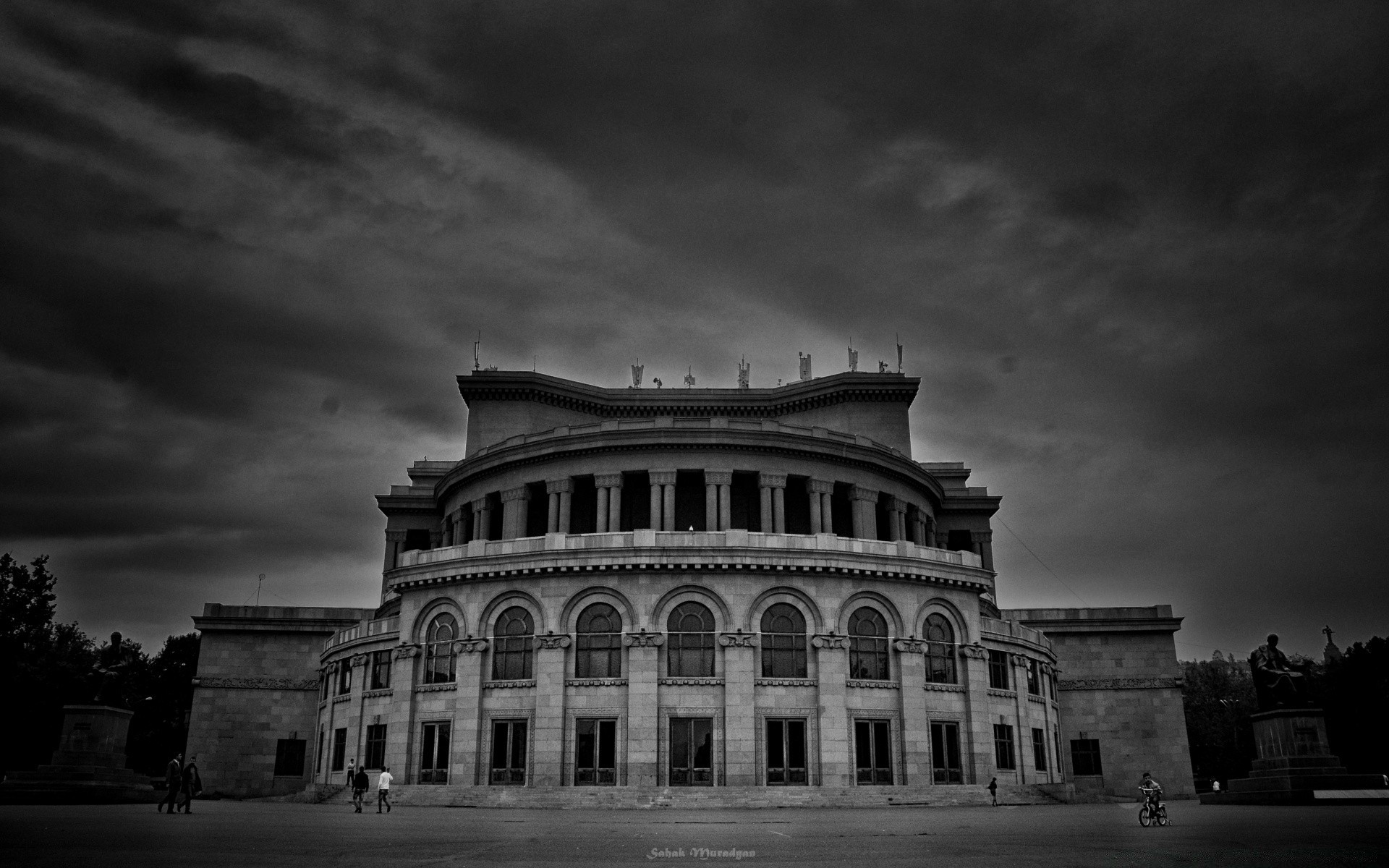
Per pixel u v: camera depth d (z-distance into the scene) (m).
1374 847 22.17
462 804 47.28
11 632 77.12
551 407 80.31
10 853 20.38
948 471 85.06
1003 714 56.72
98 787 47.34
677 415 81.75
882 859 19.83
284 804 54.69
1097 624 75.38
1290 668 47.16
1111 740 73.50
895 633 52.59
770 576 51.22
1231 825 29.89
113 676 51.59
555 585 51.25
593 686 49.81
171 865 18.12
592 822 33.12
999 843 23.97
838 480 65.88
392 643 56.94
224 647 74.88
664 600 50.62
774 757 49.22
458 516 71.56
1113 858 19.97
